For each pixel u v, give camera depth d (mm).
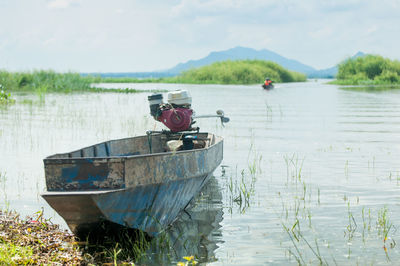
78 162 6020
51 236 6406
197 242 6414
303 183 9375
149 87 46875
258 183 9445
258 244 6312
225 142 14258
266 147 13398
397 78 57875
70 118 19938
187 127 8953
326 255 5926
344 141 14375
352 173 10188
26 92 38562
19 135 15383
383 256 5879
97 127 17172
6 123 18234
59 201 5836
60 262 5535
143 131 16125
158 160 6609
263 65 69562
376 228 6840
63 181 6031
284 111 23422
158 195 6633
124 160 6020
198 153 7711
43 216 7355
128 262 5766
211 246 6277
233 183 9469
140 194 6320
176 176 6992
